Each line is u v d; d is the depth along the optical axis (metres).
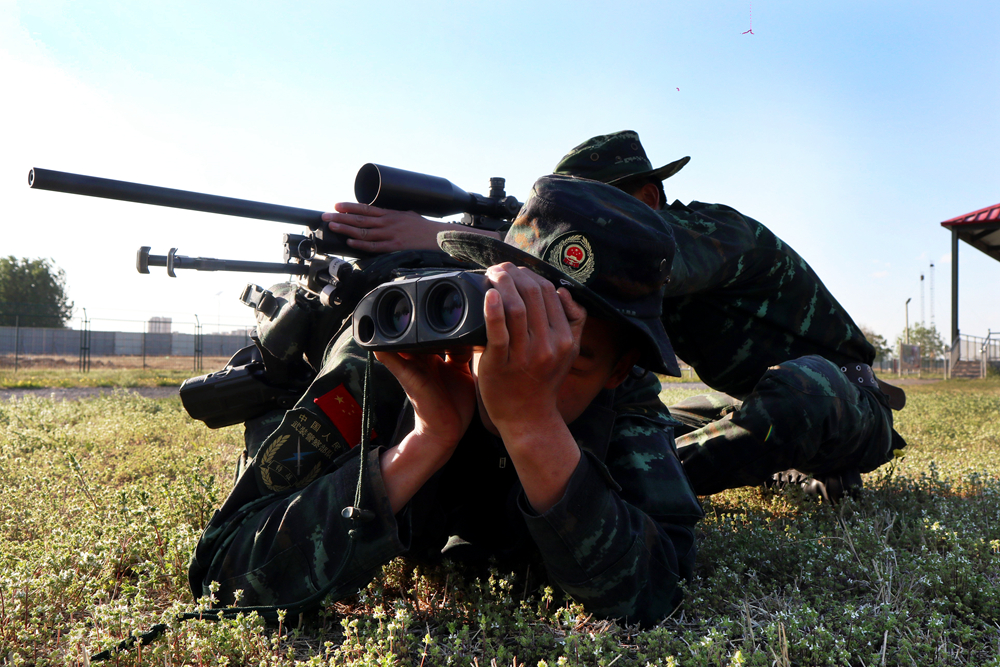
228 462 3.73
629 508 1.50
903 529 2.34
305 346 2.17
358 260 2.30
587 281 1.38
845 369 2.90
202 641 1.31
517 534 1.76
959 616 1.71
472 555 1.84
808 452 2.51
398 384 1.64
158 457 3.87
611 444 1.78
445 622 1.58
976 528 2.34
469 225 2.60
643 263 1.40
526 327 1.08
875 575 1.82
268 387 2.24
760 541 2.13
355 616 1.60
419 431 1.41
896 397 3.14
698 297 2.63
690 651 1.33
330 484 1.46
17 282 48.84
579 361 1.40
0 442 4.74
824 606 1.69
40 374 22.50
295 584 1.43
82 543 1.97
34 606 1.58
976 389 17.53
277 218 2.11
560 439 1.27
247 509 1.58
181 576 1.75
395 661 1.33
